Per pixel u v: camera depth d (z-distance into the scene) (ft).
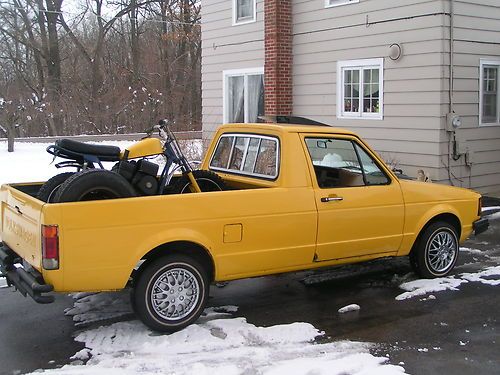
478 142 36.63
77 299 19.88
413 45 35.60
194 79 121.19
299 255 18.54
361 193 19.70
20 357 15.26
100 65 116.26
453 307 19.02
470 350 15.70
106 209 15.34
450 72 34.55
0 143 75.66
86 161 18.28
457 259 23.66
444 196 21.83
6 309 18.95
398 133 36.99
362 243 19.84
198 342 15.94
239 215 17.25
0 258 17.74
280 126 19.13
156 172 18.39
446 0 33.96
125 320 17.83
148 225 15.89
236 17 49.75
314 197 18.62
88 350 15.58
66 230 14.90
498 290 20.72
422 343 16.14
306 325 17.19
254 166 20.06
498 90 37.58
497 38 36.76
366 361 14.87
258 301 19.71
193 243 16.67
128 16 120.78
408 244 21.09
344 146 19.77
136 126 108.27
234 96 51.21
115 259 15.51
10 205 17.87
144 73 119.03
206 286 17.13
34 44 110.32
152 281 16.28
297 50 44.32
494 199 36.29
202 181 19.83
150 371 14.32
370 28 38.24
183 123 81.87
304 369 14.34
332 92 41.63
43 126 102.06
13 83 110.52
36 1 109.70
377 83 38.34
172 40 118.62
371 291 20.71
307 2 43.01
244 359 15.01
